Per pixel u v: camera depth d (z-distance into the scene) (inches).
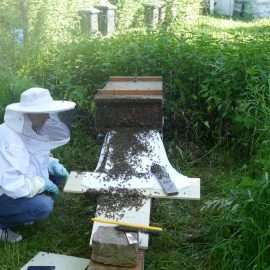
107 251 110.7
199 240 142.9
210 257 130.2
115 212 124.4
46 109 130.0
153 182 132.8
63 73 217.9
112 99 156.0
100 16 426.3
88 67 217.6
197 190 130.9
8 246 138.7
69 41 297.9
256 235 120.1
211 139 207.5
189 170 190.5
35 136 136.9
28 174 134.4
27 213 137.7
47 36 316.5
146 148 147.3
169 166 141.3
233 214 130.3
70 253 137.9
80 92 207.2
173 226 151.3
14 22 296.7
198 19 502.3
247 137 188.9
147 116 157.8
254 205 122.9
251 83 188.1
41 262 130.1
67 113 151.8
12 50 269.7
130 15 450.0
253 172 160.9
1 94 205.6
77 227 151.4
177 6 463.8
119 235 113.8
